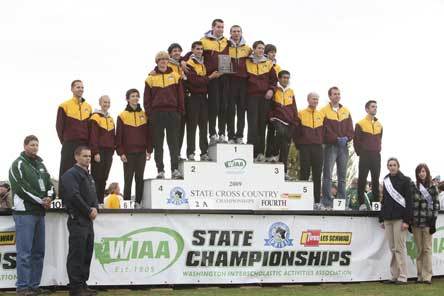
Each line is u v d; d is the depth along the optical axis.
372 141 12.60
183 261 10.81
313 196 12.00
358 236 11.87
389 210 11.69
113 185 13.09
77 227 9.47
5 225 10.15
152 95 11.29
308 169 12.40
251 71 12.06
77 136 10.98
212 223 10.98
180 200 11.09
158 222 10.72
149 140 11.48
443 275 12.70
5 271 10.14
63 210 10.28
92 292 9.64
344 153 12.75
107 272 10.43
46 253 10.25
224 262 11.02
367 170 12.61
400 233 11.66
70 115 11.00
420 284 11.60
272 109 12.27
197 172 11.21
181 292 10.20
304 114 12.41
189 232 10.87
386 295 9.96
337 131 12.67
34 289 9.87
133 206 11.43
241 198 11.44
